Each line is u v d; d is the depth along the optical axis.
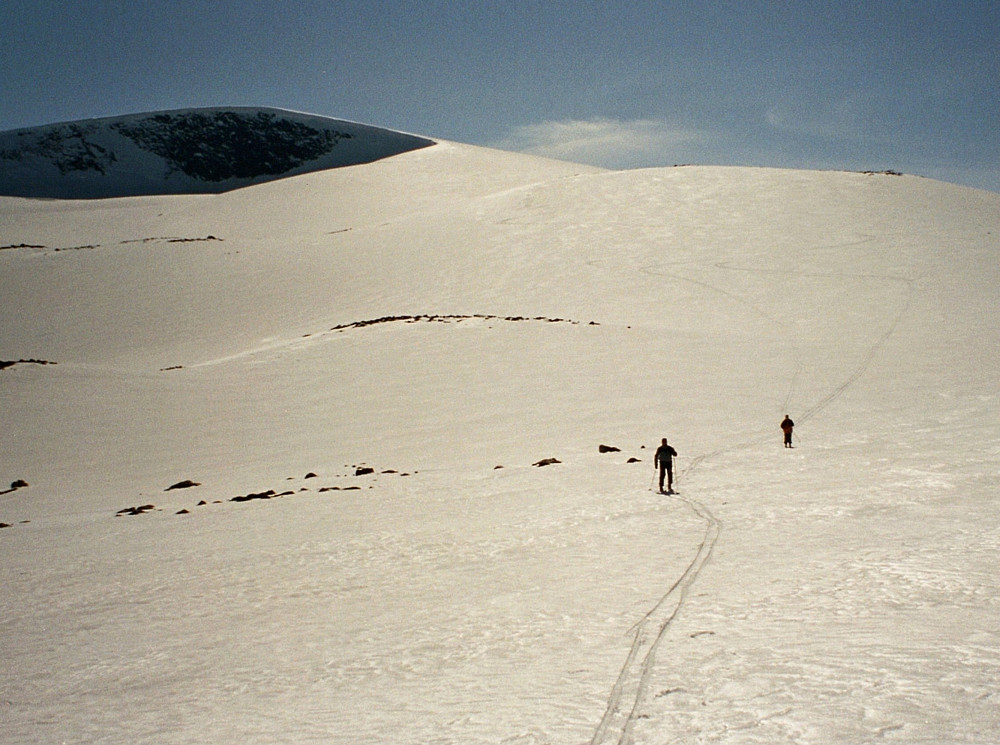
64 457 31.02
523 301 56.66
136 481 28.33
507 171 133.00
